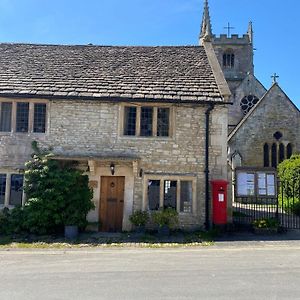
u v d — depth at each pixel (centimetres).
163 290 662
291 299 613
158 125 1396
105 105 1390
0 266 852
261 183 1420
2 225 1271
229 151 2716
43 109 1411
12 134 1384
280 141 2717
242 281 719
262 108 2753
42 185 1248
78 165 1355
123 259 928
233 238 1223
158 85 1446
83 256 967
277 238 1221
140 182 1357
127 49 1764
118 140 1373
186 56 1702
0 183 1375
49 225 1259
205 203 1347
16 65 1583
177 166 1363
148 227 1333
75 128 1384
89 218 1348
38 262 895
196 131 1376
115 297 624
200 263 879
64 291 657
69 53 1709
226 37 4062
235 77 4009
